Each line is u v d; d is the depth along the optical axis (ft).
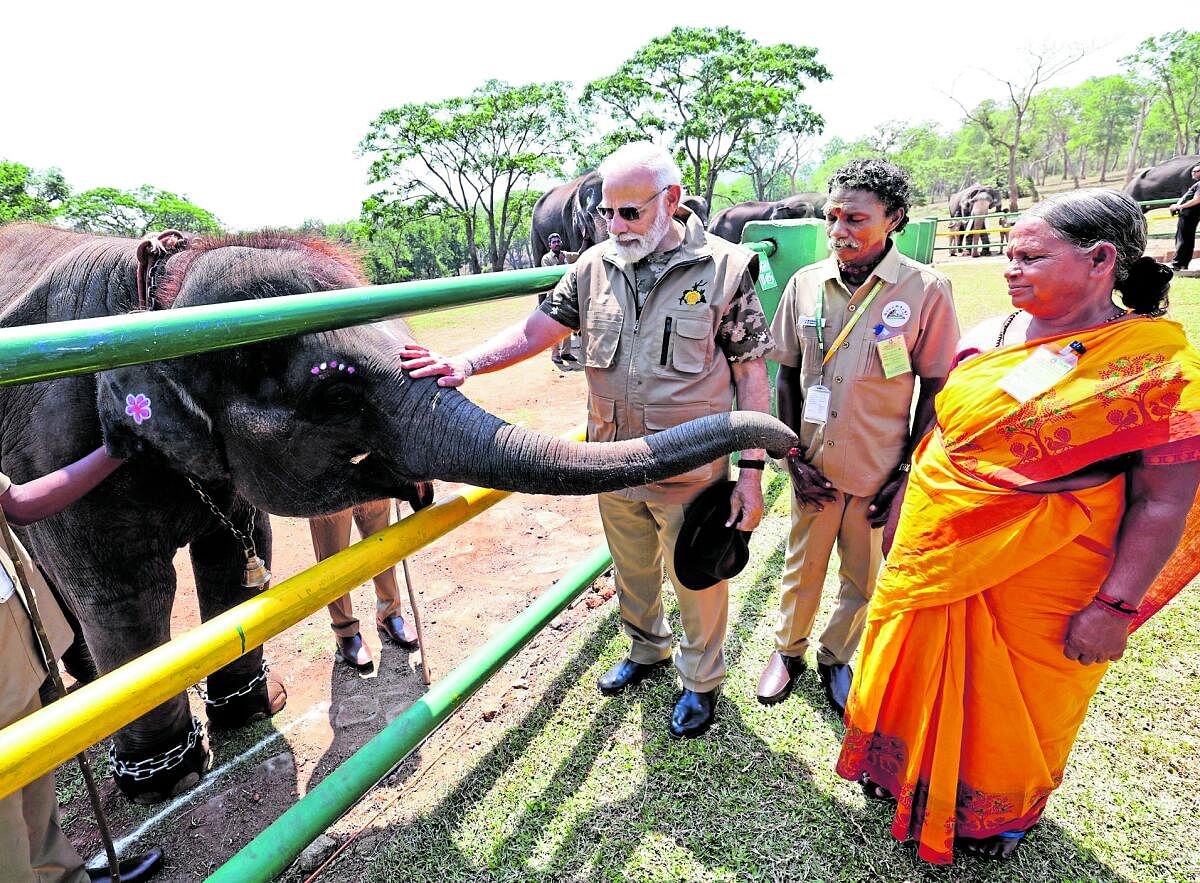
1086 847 6.35
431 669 9.82
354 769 5.71
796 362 7.80
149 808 7.71
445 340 36.06
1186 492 4.70
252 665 8.69
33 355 3.42
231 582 8.49
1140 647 8.72
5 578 4.76
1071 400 4.83
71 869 5.89
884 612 6.07
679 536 6.75
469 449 5.17
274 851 5.15
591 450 5.21
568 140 112.98
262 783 8.00
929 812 5.96
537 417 20.81
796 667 8.64
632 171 5.78
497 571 12.42
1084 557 5.16
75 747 3.68
